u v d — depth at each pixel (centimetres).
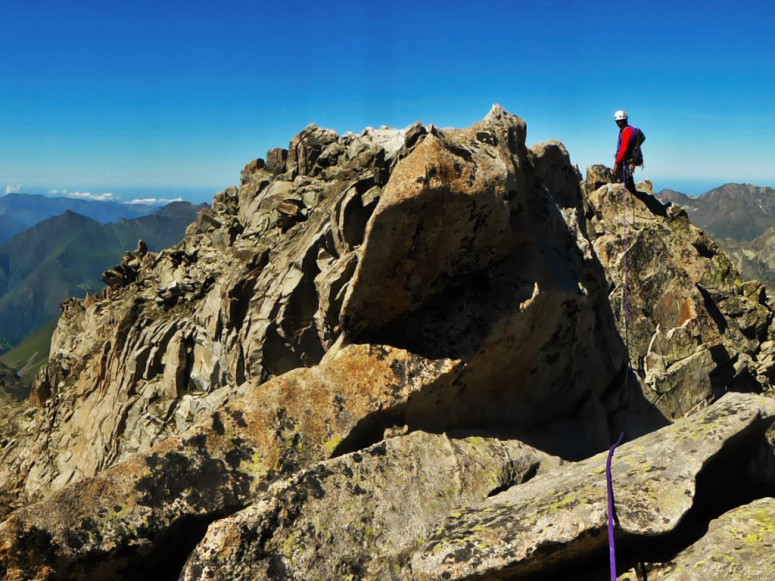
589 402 1642
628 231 2556
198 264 2650
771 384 2786
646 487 1030
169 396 2317
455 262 1353
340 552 1034
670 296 2500
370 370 1294
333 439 1206
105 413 2397
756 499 1173
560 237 1603
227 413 1188
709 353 2462
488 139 1414
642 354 2383
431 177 1213
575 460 1470
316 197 2383
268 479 1130
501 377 1449
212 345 2264
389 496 1129
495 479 1255
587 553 1035
